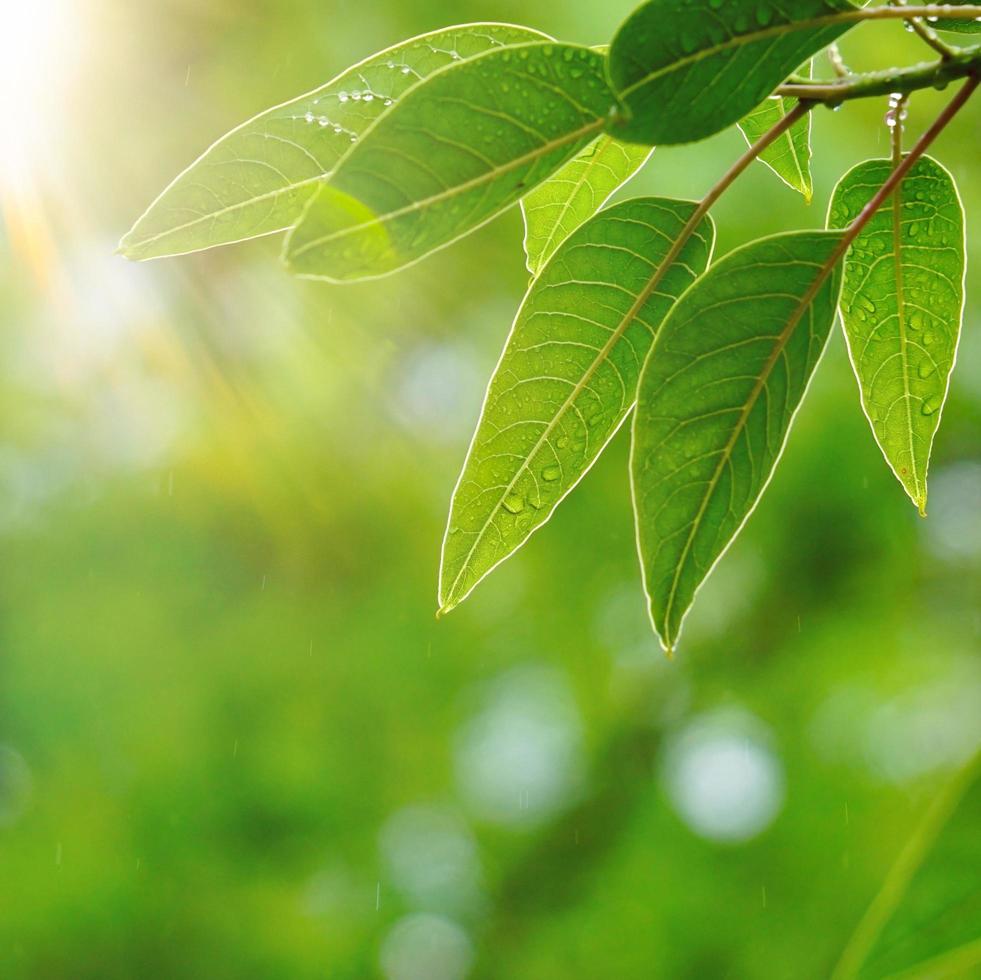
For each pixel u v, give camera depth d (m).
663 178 3.92
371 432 4.99
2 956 4.30
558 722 5.80
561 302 0.90
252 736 4.96
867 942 0.49
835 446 4.56
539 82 0.69
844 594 4.92
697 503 0.84
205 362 4.64
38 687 4.86
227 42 4.09
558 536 5.01
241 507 4.95
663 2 0.69
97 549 4.98
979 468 4.74
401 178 0.67
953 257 0.95
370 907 4.96
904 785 5.23
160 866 4.64
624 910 4.88
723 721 5.46
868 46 3.59
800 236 0.82
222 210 0.87
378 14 4.15
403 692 5.14
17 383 4.79
